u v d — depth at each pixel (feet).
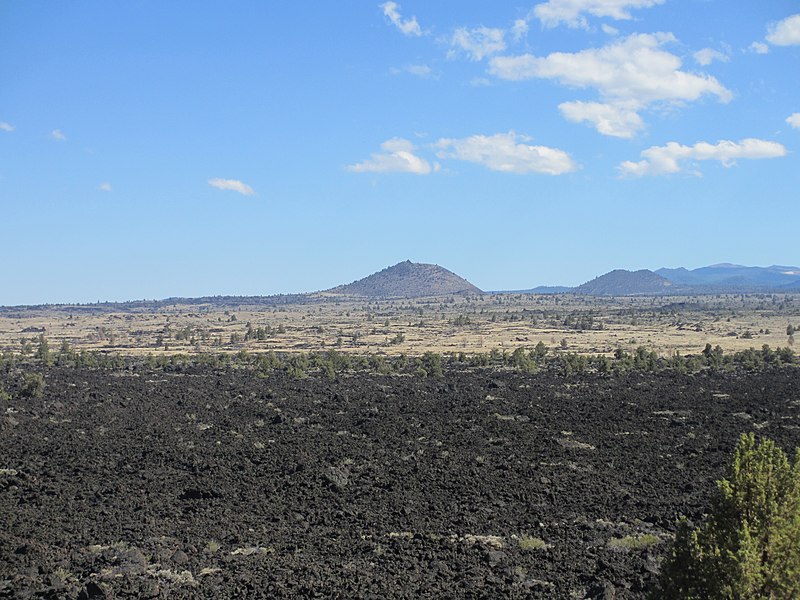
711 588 65.98
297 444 201.36
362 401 291.38
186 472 168.55
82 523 126.72
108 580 98.12
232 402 287.89
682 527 71.97
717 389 337.52
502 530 122.11
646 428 230.07
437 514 132.98
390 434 217.56
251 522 128.98
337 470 164.14
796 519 67.00
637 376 391.86
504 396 311.88
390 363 450.30
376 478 161.99
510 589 93.56
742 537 66.18
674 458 185.78
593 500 143.02
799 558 66.49
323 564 105.29
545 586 95.45
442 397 307.37
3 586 95.96
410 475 165.17
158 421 241.55
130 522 127.54
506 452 192.24
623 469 172.76
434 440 209.26
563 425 234.79
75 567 104.53
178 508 137.80
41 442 203.00
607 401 295.07
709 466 175.94
